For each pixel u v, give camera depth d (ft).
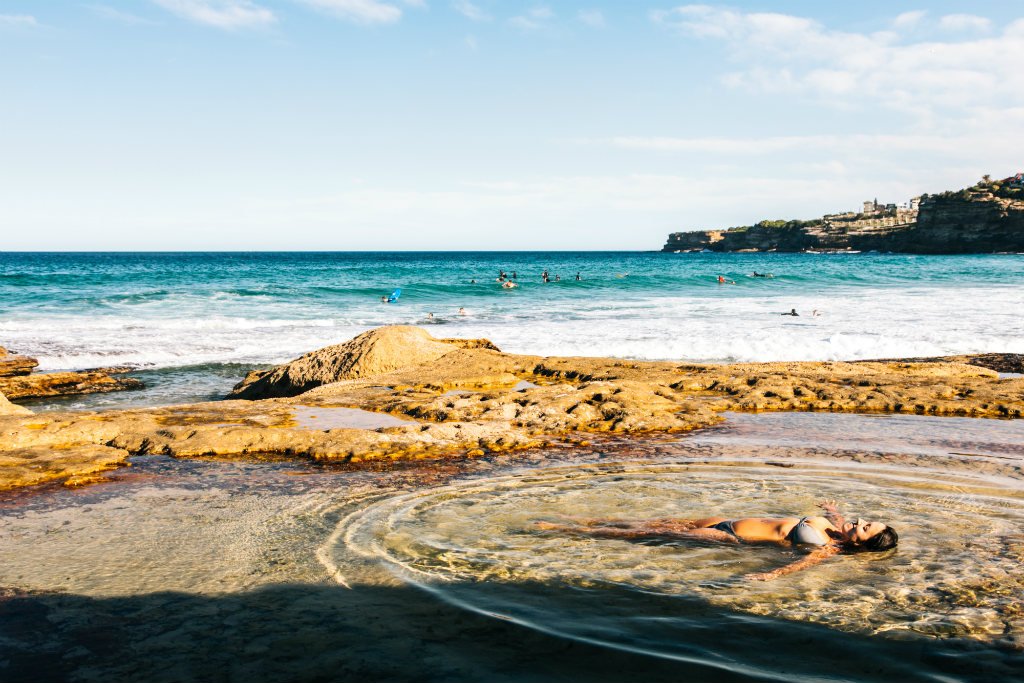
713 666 12.61
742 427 35.63
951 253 482.69
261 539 19.27
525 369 52.03
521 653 13.06
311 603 15.20
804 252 649.61
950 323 88.63
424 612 14.75
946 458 28.68
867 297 132.98
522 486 24.71
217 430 32.04
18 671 12.48
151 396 57.11
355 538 19.31
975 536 19.45
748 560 17.72
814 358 70.33
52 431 31.48
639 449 30.66
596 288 171.73
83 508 22.18
